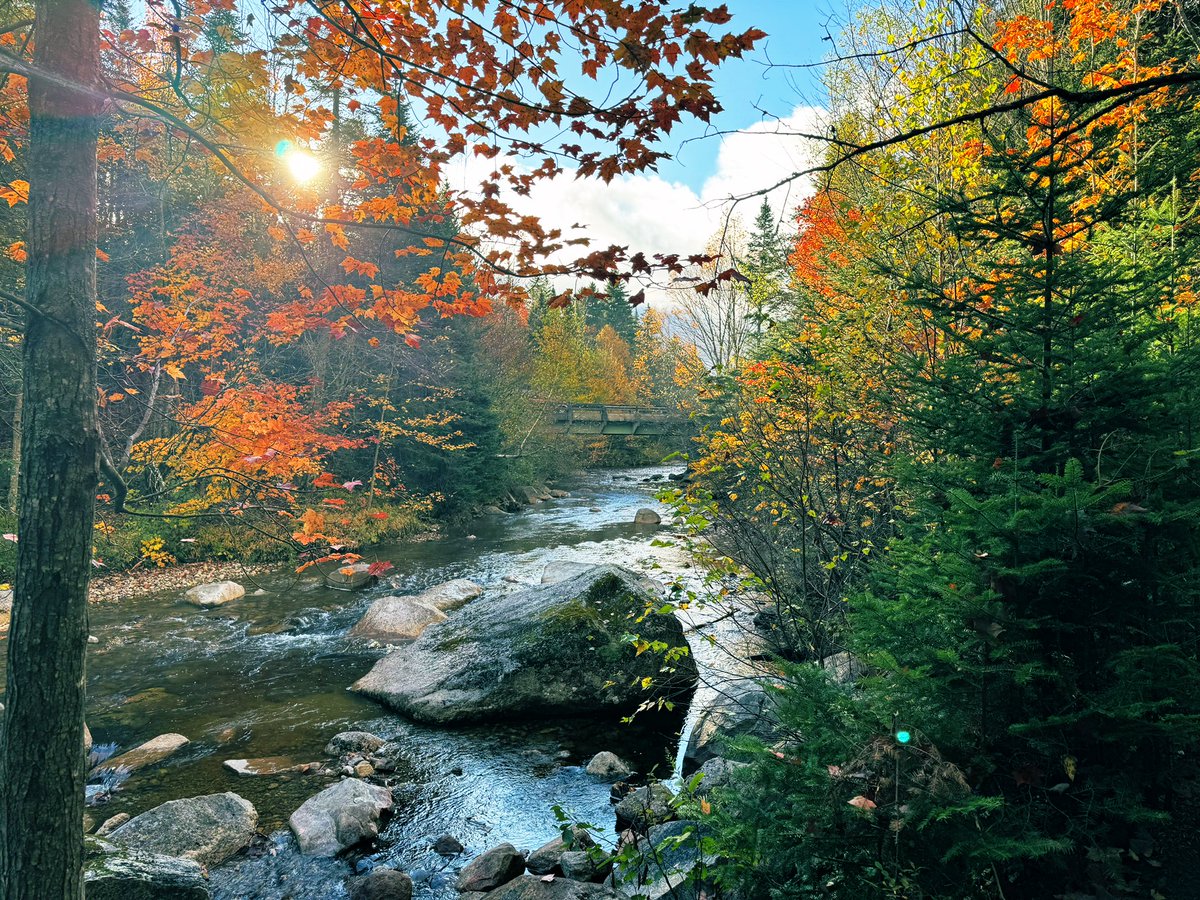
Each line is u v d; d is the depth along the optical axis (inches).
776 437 261.9
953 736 101.3
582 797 210.1
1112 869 98.0
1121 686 97.2
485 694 269.9
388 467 756.0
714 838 108.1
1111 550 106.9
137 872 142.5
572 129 119.2
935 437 142.3
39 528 101.6
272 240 582.6
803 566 238.7
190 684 309.7
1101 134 119.1
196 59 115.8
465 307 153.1
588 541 664.4
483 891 162.4
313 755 240.2
